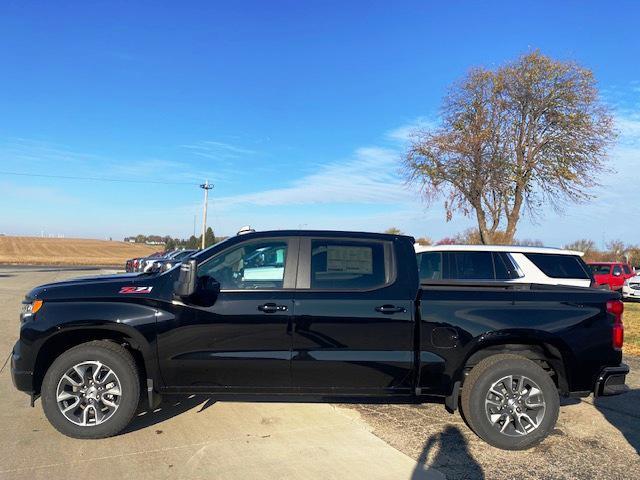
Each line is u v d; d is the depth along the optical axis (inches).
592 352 189.6
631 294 796.6
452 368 185.9
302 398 219.9
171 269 194.4
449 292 190.9
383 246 196.1
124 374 183.5
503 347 194.2
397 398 205.6
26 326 184.2
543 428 185.6
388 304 186.5
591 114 786.2
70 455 170.6
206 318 183.6
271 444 183.0
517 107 797.9
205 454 173.3
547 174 788.0
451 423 209.5
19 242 3924.7
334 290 188.2
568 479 162.1
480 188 785.6
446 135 804.6
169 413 213.0
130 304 184.1
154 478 155.0
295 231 197.2
